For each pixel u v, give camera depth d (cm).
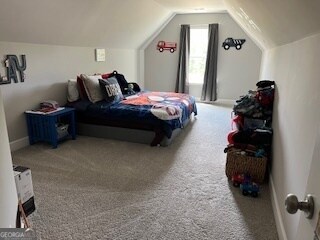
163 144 338
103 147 331
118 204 207
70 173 258
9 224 107
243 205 210
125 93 431
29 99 327
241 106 305
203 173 264
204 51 627
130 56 596
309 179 76
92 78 371
